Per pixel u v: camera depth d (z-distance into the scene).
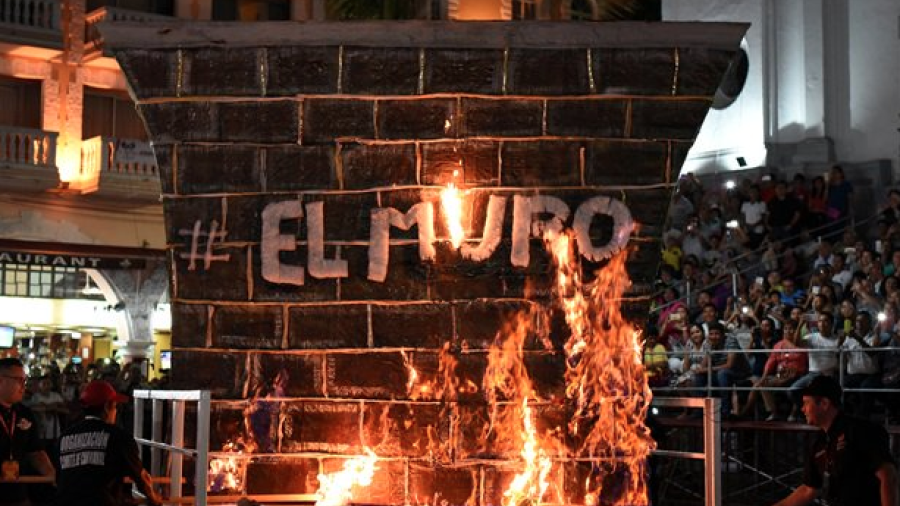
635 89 7.74
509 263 7.73
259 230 7.80
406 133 7.76
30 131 27.67
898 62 24.72
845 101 25.36
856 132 25.19
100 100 29.72
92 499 8.30
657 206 7.75
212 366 7.85
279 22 7.75
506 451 7.71
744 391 17.17
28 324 28.81
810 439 16.06
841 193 22.50
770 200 22.50
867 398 15.83
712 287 21.16
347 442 7.77
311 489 7.77
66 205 28.81
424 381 7.74
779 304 18.56
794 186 22.67
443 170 7.74
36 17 28.09
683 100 7.77
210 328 7.85
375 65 7.75
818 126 25.58
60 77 28.78
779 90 26.23
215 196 7.84
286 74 7.78
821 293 17.45
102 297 29.69
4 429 9.62
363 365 7.78
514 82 7.74
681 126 7.77
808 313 17.06
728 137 26.91
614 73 7.74
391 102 7.76
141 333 29.38
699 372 17.33
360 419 7.77
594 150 7.74
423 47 7.75
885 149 24.77
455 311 7.75
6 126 27.41
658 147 7.75
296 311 7.80
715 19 27.19
